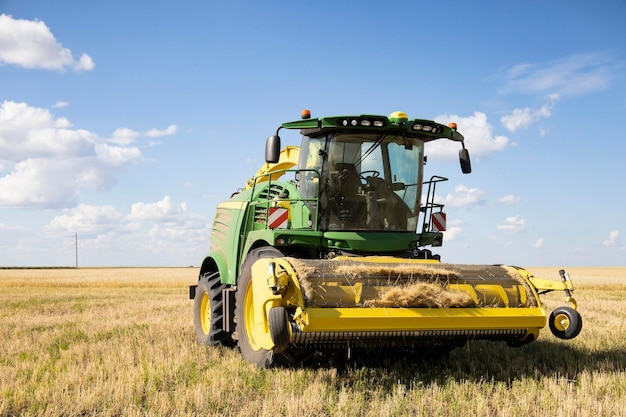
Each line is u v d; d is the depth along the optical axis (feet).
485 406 16.46
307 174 24.68
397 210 24.38
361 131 23.79
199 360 23.56
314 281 18.56
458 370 21.31
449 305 19.15
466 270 21.01
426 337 19.54
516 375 20.76
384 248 23.32
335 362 22.11
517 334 20.47
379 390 18.20
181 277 144.77
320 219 23.75
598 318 38.88
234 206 29.48
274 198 26.89
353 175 23.79
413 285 19.24
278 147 23.26
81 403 17.08
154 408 16.65
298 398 17.22
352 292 18.78
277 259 19.60
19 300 62.49
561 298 59.11
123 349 26.48
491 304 20.11
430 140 25.57
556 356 24.00
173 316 42.34
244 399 17.46
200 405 16.76
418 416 15.62
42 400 17.61
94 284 112.16
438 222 25.27
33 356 25.91
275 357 20.67
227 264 28.43
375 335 18.74
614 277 131.64
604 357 23.82
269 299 17.85
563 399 17.13
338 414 15.75
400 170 24.48
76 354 25.86
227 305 26.23
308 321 17.60
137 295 71.26
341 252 22.99
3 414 16.56
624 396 17.37
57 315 45.29
